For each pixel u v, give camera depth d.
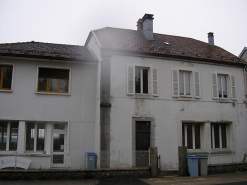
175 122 14.26
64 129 13.69
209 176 11.50
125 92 13.52
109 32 16.41
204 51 17.08
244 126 15.86
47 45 15.89
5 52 12.78
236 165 12.68
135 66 14.01
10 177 10.01
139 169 11.09
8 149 12.81
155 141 13.70
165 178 11.00
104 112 12.98
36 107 13.20
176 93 14.52
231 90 15.85
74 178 10.41
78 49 16.30
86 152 13.49
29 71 13.37
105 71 13.31
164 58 14.59
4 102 12.86
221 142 15.50
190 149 14.74
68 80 13.97
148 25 16.92
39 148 13.27
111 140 12.88
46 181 9.99
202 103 15.04
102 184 9.69
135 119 13.48
